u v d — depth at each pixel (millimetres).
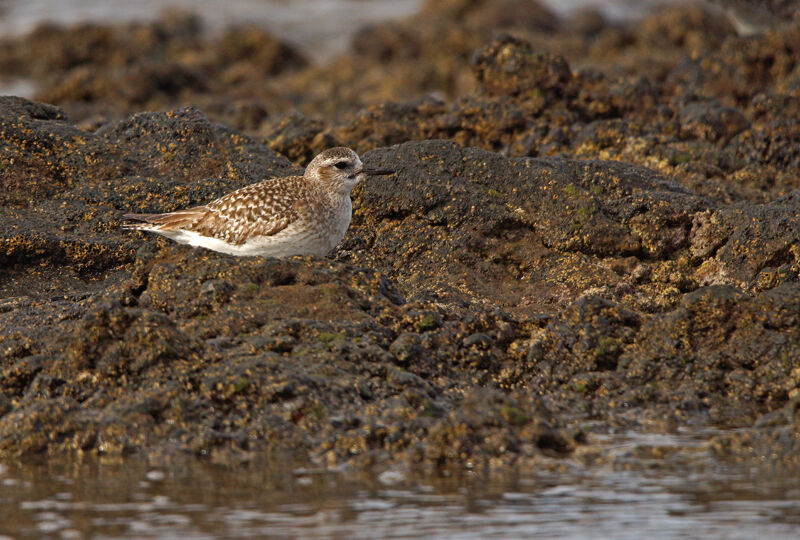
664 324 12594
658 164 20125
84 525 8945
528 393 12047
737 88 28109
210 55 49781
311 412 10938
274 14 65000
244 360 11445
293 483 9859
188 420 10859
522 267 15781
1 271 15555
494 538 8672
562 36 53562
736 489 9633
